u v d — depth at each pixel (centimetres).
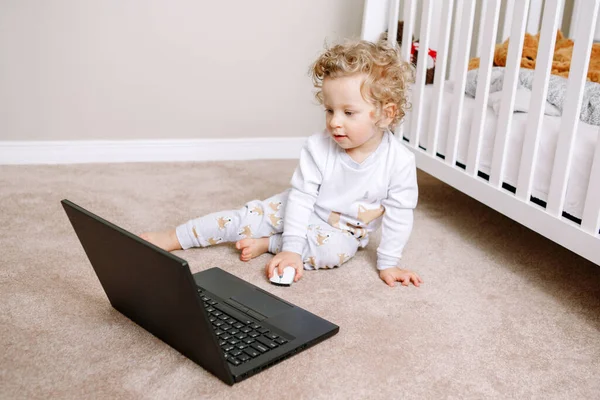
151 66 214
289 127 235
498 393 100
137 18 208
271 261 134
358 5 227
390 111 130
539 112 132
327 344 110
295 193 139
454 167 165
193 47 216
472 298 132
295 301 125
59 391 94
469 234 169
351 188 137
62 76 207
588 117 141
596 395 101
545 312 128
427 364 106
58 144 212
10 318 113
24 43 201
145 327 110
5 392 93
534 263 152
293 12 222
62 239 149
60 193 181
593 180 119
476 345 113
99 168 209
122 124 218
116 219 164
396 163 136
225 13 216
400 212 138
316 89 232
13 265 134
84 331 110
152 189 190
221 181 202
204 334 92
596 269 151
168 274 88
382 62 126
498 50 180
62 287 125
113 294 113
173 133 224
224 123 228
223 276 129
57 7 200
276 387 97
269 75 227
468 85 175
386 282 135
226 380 96
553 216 130
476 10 231
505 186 150
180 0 210
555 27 125
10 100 205
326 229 140
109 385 96
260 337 107
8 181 190
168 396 94
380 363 105
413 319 121
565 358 111
